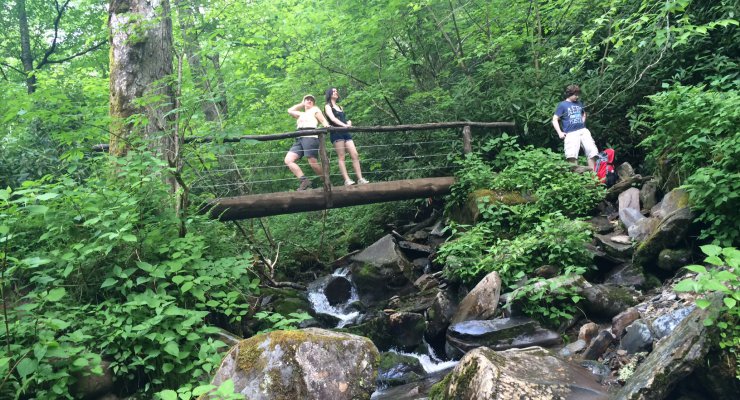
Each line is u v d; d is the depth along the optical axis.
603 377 3.56
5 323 3.68
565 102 7.36
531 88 8.66
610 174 6.97
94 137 5.18
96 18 15.34
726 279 2.60
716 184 4.31
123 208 4.64
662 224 4.80
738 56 6.92
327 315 6.22
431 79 10.62
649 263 4.89
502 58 9.09
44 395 3.54
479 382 3.15
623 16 7.96
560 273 5.10
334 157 9.78
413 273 6.67
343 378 3.43
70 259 4.20
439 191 7.58
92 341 4.09
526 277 5.14
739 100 4.65
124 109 6.07
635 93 7.87
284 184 9.65
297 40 10.30
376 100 9.73
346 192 7.21
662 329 3.63
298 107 7.47
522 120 8.38
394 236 7.70
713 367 2.89
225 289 5.18
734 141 4.32
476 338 4.60
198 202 6.28
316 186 9.86
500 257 5.47
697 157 4.84
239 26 9.35
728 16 6.71
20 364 3.43
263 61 11.17
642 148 7.71
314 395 3.33
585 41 7.02
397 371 4.81
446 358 5.00
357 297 6.68
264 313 4.60
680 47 7.20
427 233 7.81
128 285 4.30
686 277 4.48
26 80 13.99
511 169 7.08
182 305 4.72
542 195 6.40
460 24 10.41
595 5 9.05
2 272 3.61
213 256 5.47
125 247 4.67
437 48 10.41
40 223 4.66
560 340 4.40
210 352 4.20
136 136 5.48
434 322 5.36
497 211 6.56
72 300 4.39
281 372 3.37
